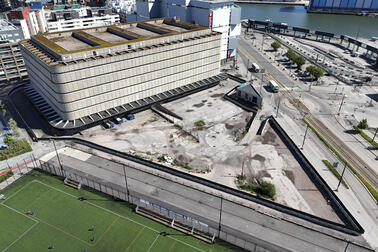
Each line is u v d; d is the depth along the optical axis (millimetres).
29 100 131250
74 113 104688
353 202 77312
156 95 126188
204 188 82625
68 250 64250
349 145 102688
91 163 93312
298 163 93000
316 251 64188
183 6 171125
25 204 76625
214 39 137875
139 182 85062
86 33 129750
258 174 87938
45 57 104688
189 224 70875
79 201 77938
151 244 65875
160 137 106625
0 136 107000
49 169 90375
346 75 165500
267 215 73688
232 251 64562
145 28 147500
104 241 66438
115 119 115688
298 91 145250
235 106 131000
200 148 100312
